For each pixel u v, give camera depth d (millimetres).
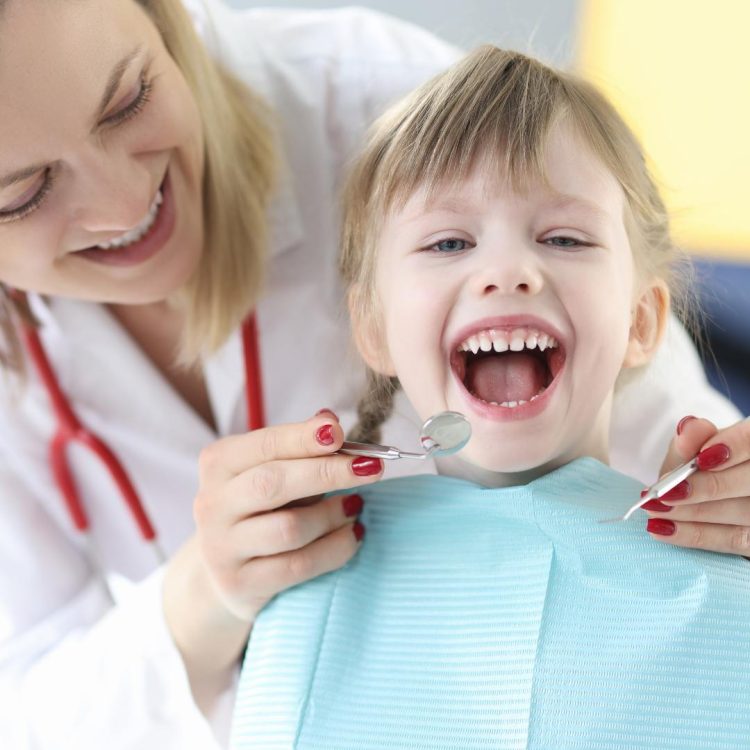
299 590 845
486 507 808
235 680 1022
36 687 1082
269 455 834
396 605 812
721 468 747
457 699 753
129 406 1223
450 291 782
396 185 825
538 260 770
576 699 723
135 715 998
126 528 1297
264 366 1199
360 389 1015
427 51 1268
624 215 834
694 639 730
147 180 898
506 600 771
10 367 1198
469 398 784
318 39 1279
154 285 997
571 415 789
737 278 1952
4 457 1249
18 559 1253
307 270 1198
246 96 1173
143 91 891
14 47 780
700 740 708
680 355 1219
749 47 2137
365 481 800
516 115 805
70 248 923
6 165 814
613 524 779
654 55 2240
